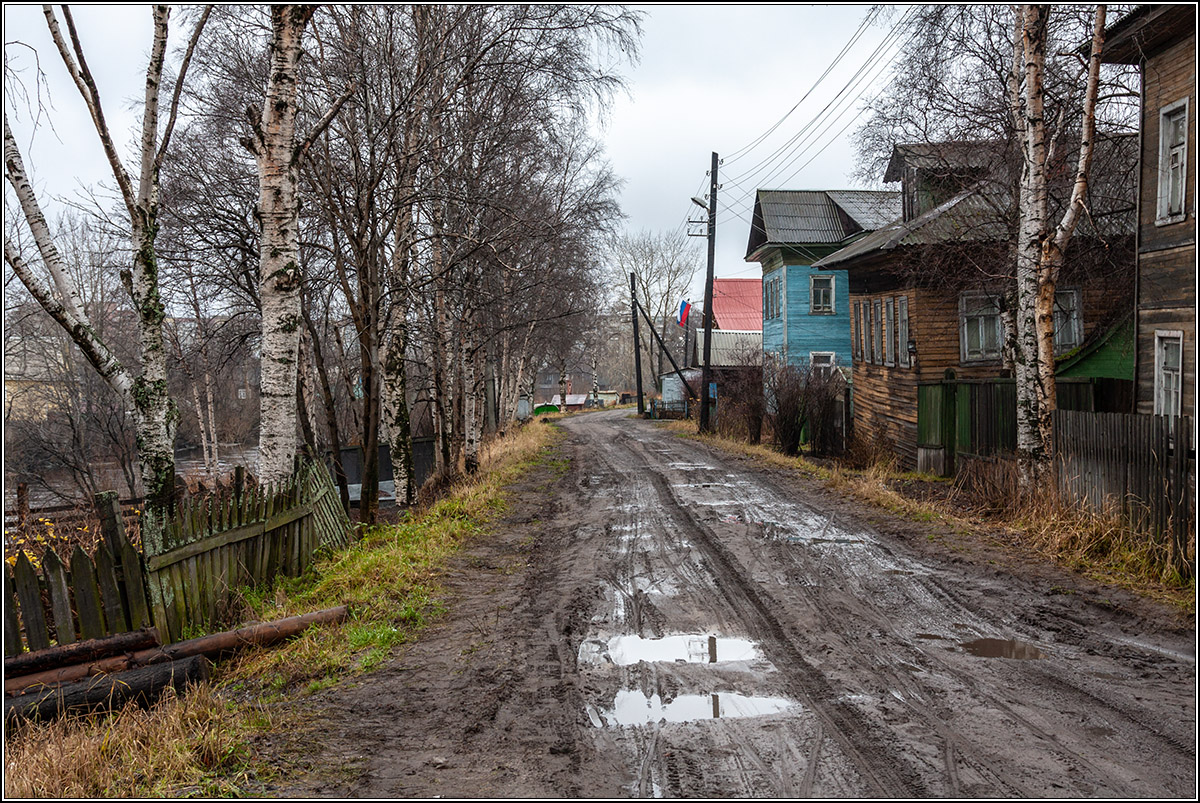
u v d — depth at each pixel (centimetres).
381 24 1109
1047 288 1060
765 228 3027
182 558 682
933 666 561
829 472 1617
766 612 716
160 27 784
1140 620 649
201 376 2258
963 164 1543
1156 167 1188
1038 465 1061
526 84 1255
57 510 1516
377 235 1139
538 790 395
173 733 473
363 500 1171
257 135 906
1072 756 414
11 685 536
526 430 3862
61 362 2723
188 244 1291
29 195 733
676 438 2964
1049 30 1270
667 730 465
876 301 2138
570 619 710
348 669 598
